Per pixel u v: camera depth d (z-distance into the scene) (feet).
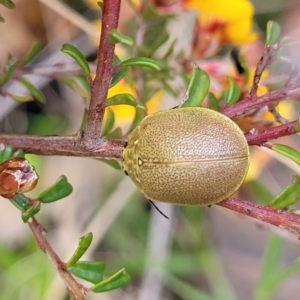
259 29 0.44
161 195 0.23
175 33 0.38
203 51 0.34
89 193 0.46
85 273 0.26
